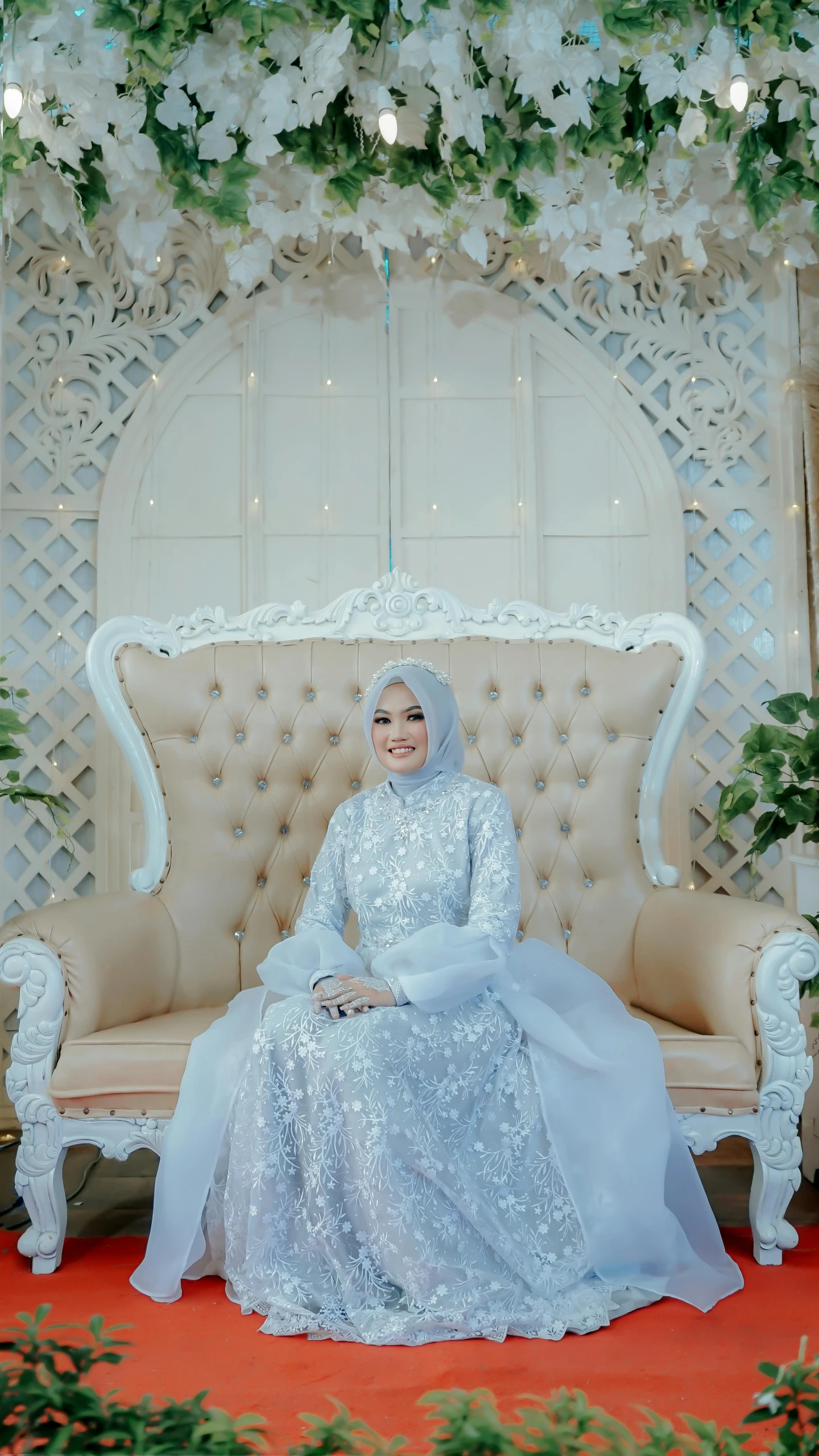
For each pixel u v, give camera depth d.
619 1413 1.73
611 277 3.95
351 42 3.23
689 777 3.95
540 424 4.02
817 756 2.97
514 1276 2.22
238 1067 2.38
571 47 3.17
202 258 3.95
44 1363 1.36
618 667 3.26
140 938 2.87
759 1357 1.95
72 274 3.93
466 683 3.26
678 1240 2.31
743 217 3.72
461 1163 2.27
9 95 2.83
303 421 3.98
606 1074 2.36
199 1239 2.34
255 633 3.36
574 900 3.15
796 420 3.98
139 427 3.91
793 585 3.97
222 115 3.26
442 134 3.33
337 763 3.21
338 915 2.73
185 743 3.19
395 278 4.01
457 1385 1.84
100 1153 3.42
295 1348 2.01
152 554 3.90
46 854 3.81
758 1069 2.46
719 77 3.16
